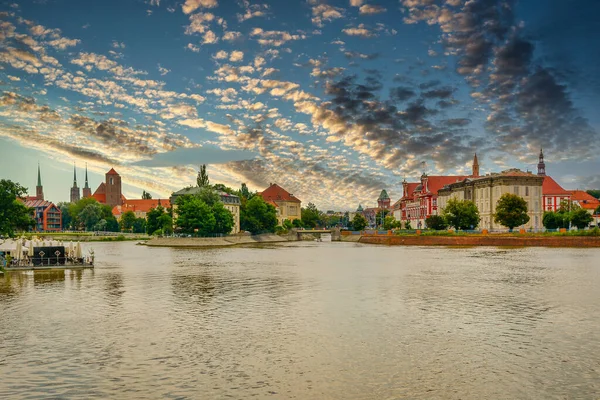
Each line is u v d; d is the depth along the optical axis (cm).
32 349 2772
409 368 2420
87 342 2917
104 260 9450
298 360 2555
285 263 8512
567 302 4203
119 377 2312
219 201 18712
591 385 2178
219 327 3291
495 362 2506
